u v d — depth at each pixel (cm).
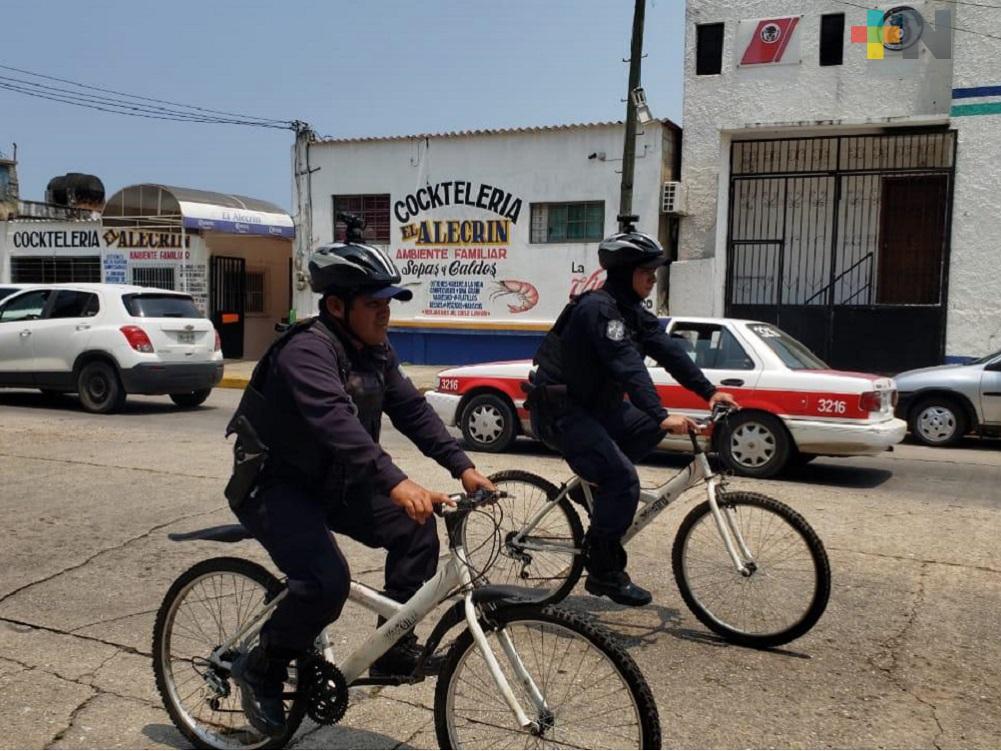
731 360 885
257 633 334
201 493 750
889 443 830
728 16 1720
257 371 319
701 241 1778
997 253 1534
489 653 286
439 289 1981
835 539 635
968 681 410
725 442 875
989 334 1549
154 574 549
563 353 455
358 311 316
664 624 477
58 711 378
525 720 282
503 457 958
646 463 943
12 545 605
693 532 464
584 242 1853
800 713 378
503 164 1905
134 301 1266
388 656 323
